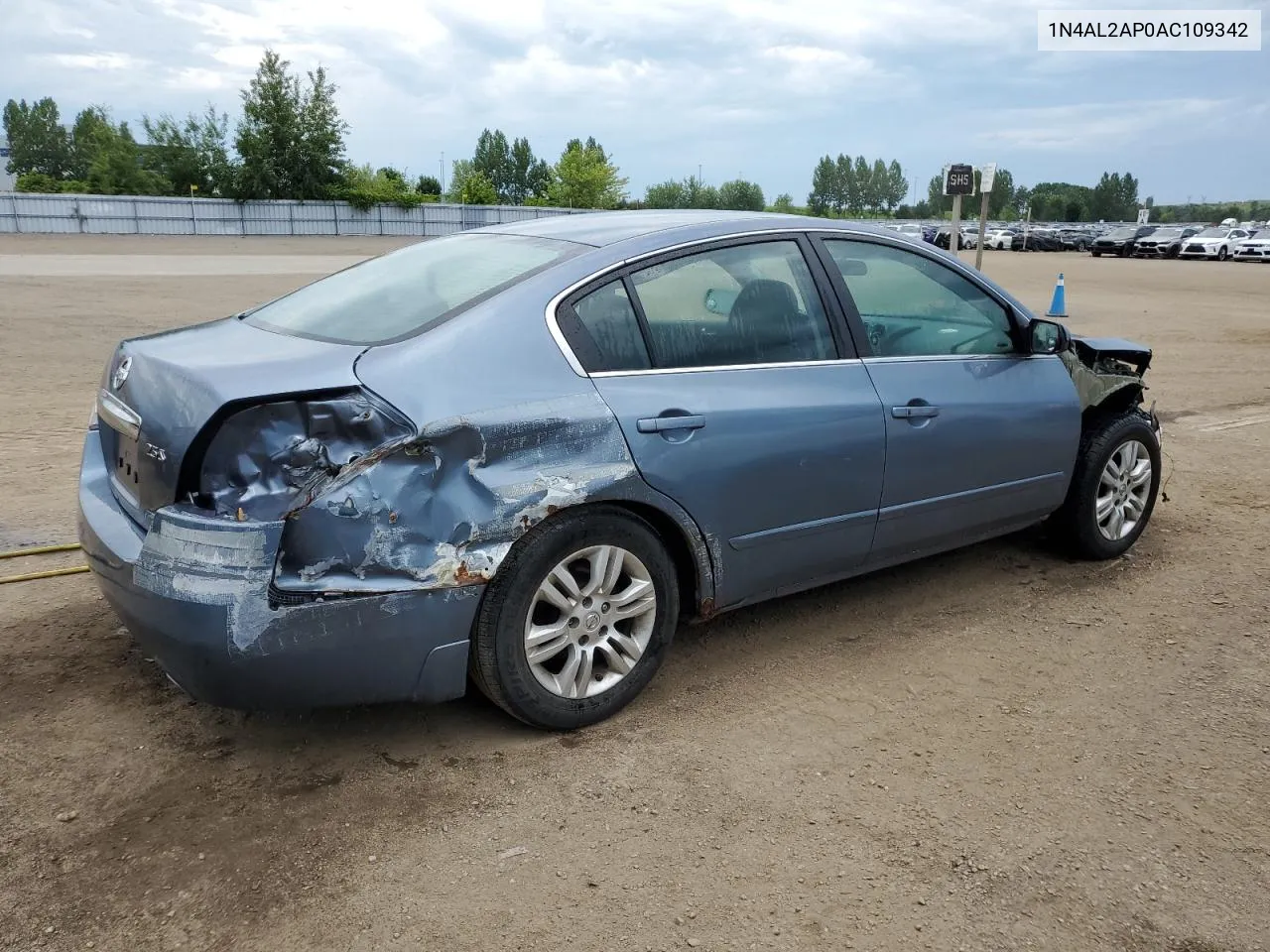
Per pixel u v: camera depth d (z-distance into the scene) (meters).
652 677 3.58
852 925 2.45
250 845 2.70
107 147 54.44
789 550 3.70
